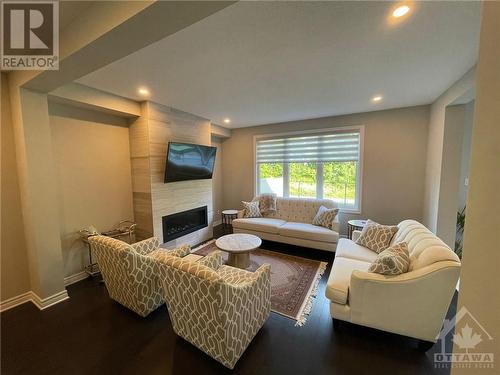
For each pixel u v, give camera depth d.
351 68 2.23
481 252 0.61
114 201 3.26
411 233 2.28
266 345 1.77
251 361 1.62
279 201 4.46
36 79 1.88
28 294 2.35
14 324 2.02
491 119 0.58
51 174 2.28
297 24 1.54
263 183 5.15
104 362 1.63
